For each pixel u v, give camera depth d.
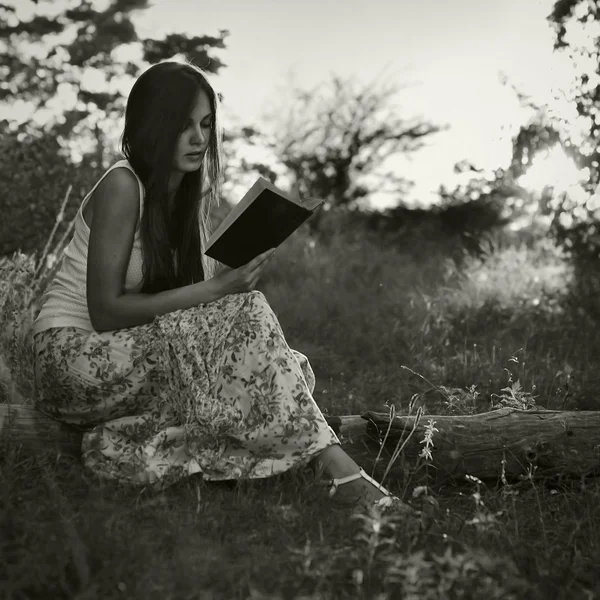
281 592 2.40
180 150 3.36
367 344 6.23
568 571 2.64
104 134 9.03
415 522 2.81
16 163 7.40
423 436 3.47
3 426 3.31
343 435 3.57
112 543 2.56
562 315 6.67
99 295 3.27
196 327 3.23
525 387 4.89
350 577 2.54
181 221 3.57
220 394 3.19
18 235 6.78
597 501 3.23
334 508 3.00
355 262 9.01
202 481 3.13
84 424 3.42
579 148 7.20
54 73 9.49
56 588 2.35
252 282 3.25
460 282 7.79
